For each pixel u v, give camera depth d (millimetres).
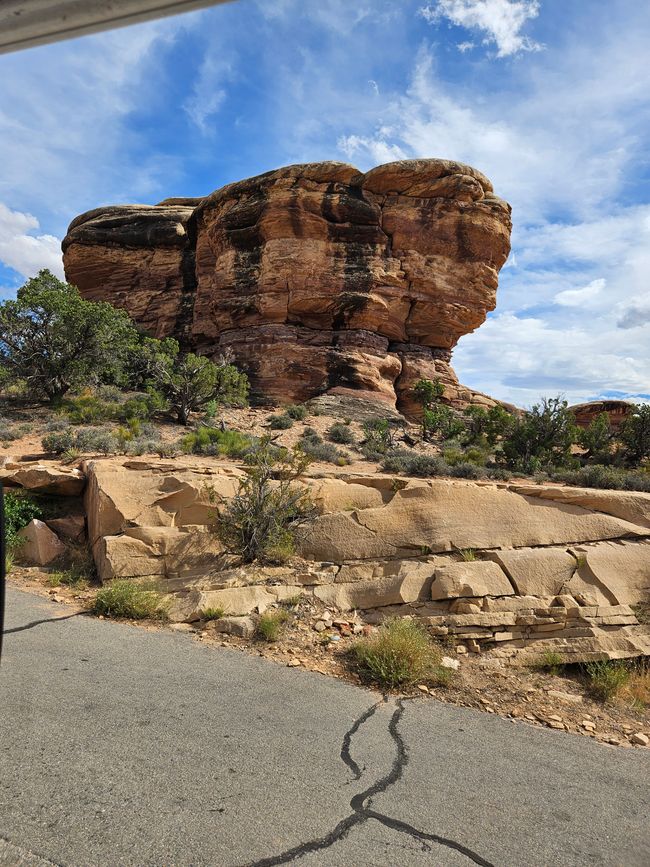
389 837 3096
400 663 6004
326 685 5562
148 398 22656
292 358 29094
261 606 7625
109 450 14656
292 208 29094
